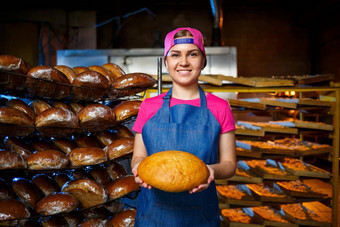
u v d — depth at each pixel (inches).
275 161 108.3
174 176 34.8
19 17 268.1
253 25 304.8
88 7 273.9
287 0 292.4
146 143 44.4
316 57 291.0
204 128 42.6
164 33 302.0
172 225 42.3
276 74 304.7
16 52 259.1
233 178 96.6
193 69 42.0
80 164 58.7
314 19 284.8
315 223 92.5
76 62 194.2
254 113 123.6
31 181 61.0
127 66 196.7
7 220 48.5
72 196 57.0
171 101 45.7
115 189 63.0
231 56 194.2
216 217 44.1
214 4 248.7
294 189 97.3
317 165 213.6
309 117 147.1
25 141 60.2
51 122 55.3
